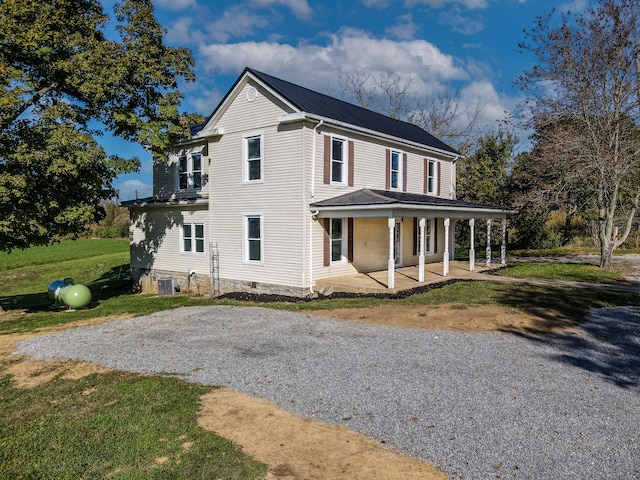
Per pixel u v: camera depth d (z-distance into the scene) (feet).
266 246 48.16
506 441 14.74
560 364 22.31
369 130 50.83
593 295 39.86
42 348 28.68
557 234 96.68
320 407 17.75
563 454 13.91
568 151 55.16
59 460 14.23
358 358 23.73
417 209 44.06
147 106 51.60
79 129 47.42
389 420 16.46
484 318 31.73
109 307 45.75
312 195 45.37
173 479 12.84
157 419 16.93
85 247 131.34
